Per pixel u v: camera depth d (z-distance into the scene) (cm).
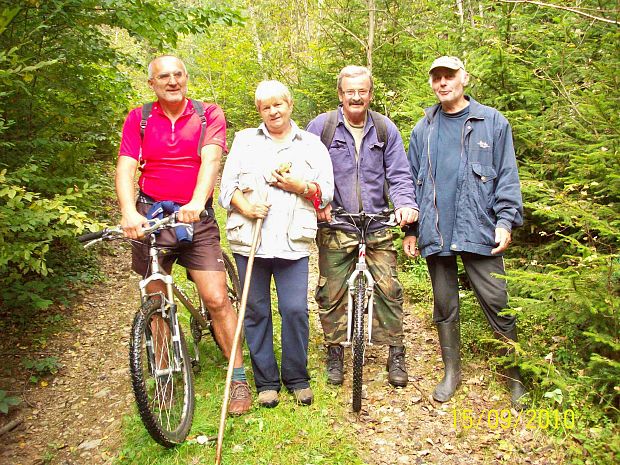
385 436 316
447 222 338
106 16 478
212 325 364
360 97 340
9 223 319
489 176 328
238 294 408
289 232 321
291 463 292
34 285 462
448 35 500
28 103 449
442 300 352
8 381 395
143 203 330
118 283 571
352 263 374
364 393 360
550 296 321
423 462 293
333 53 738
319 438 309
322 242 369
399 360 370
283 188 319
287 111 319
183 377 321
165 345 307
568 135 369
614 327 289
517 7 450
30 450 329
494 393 346
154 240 308
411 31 651
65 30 473
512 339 337
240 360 339
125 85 666
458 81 328
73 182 472
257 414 330
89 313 504
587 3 399
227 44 1242
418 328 448
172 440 294
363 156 355
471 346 396
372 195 359
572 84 398
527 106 421
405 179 352
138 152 324
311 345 421
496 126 329
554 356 341
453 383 349
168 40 504
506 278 304
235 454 297
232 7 541
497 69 417
